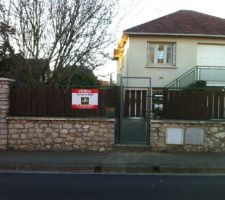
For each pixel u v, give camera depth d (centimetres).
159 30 2762
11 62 1919
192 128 1493
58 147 1497
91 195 881
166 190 938
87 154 1418
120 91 1513
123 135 1516
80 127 1494
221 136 1494
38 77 1864
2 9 1822
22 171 1205
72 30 1858
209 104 1505
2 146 1494
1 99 1488
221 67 2694
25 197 856
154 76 2789
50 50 1861
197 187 976
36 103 1509
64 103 1507
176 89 1516
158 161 1300
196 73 2689
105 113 1506
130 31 2736
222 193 905
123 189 948
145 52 2786
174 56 2803
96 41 1903
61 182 1030
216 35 2756
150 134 1498
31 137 1498
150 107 1513
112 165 1234
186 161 1305
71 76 1934
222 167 1219
